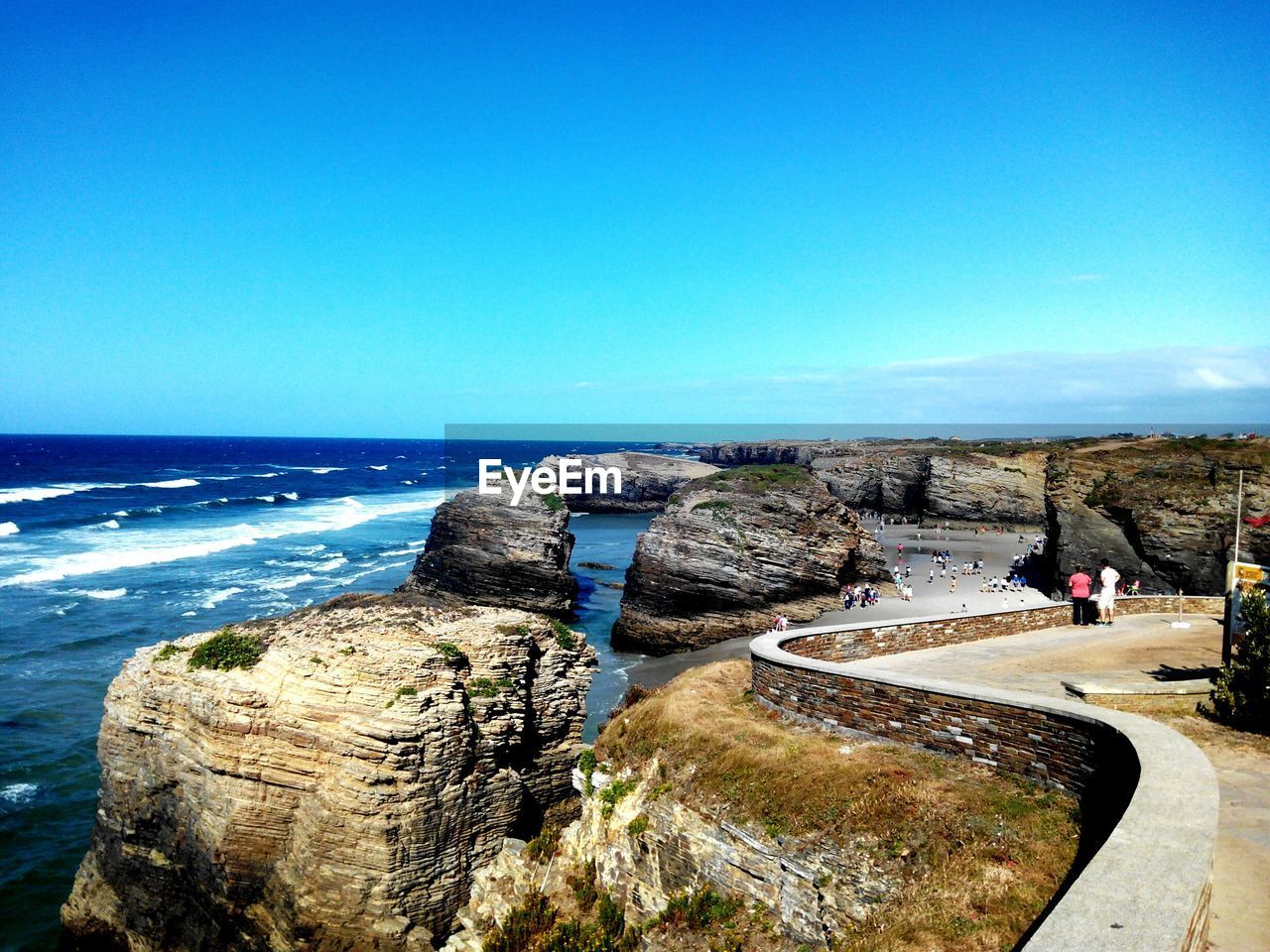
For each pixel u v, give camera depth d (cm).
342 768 1964
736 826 1151
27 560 7144
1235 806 880
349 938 1908
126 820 2236
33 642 4806
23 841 2667
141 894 2205
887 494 11488
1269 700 1112
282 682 2072
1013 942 754
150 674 2259
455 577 5916
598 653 5197
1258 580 1277
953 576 6894
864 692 1250
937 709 1138
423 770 1964
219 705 2081
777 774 1183
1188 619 2272
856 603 5578
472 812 2048
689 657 5009
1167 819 670
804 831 1069
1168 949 492
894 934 824
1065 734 972
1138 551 5809
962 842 934
